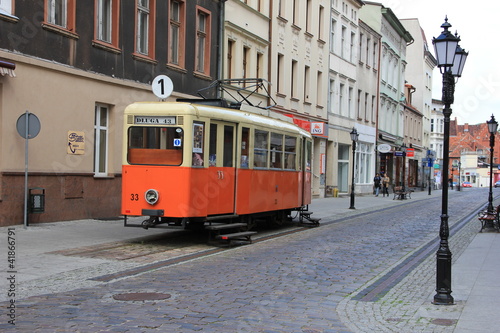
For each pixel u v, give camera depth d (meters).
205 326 6.62
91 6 17.66
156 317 6.95
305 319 7.11
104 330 6.32
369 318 7.25
